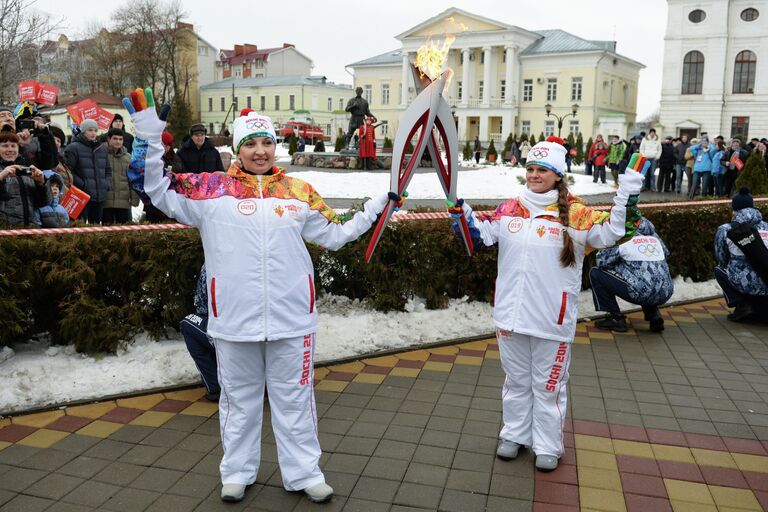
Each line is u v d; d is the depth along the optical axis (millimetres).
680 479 3523
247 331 3129
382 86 61719
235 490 3242
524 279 3500
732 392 4715
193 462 3635
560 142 3557
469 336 5770
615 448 3865
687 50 42281
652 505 3277
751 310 6375
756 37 40938
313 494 3246
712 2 41219
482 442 3912
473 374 4949
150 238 4965
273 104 71062
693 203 8156
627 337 6004
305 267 3252
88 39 61031
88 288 4734
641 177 3293
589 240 3492
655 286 5879
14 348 4785
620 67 56625
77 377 4504
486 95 54688
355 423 4129
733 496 3365
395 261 5980
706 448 3873
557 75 53906
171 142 7305
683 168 20000
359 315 5809
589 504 3277
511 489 3410
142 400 4395
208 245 3186
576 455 3779
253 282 3117
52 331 4840
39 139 6105
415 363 5164
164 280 4973
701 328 6312
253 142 3176
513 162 29219
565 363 3553
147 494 3322
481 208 7113
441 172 3439
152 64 58562
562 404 3627
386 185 18078
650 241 6008
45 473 3498
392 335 5586
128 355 4797
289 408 3264
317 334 5387
